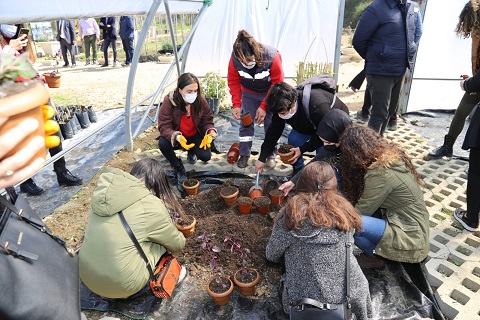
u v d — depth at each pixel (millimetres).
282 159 3740
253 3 6855
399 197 2621
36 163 781
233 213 3469
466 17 3420
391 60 4262
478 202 3182
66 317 993
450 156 4641
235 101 4246
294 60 7152
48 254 1054
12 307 881
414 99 6164
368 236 2662
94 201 2326
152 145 5152
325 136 3127
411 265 2904
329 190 2188
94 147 5121
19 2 2383
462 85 3455
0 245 924
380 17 4188
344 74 9750
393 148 2664
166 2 4430
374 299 2654
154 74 10172
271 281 2805
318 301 2092
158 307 2639
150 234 2412
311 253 2104
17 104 699
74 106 5836
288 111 3354
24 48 3486
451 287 2719
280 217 2268
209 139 4020
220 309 2617
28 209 1127
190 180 3918
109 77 9805
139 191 2398
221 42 7234
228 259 2963
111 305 2656
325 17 6703
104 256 2309
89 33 11422
